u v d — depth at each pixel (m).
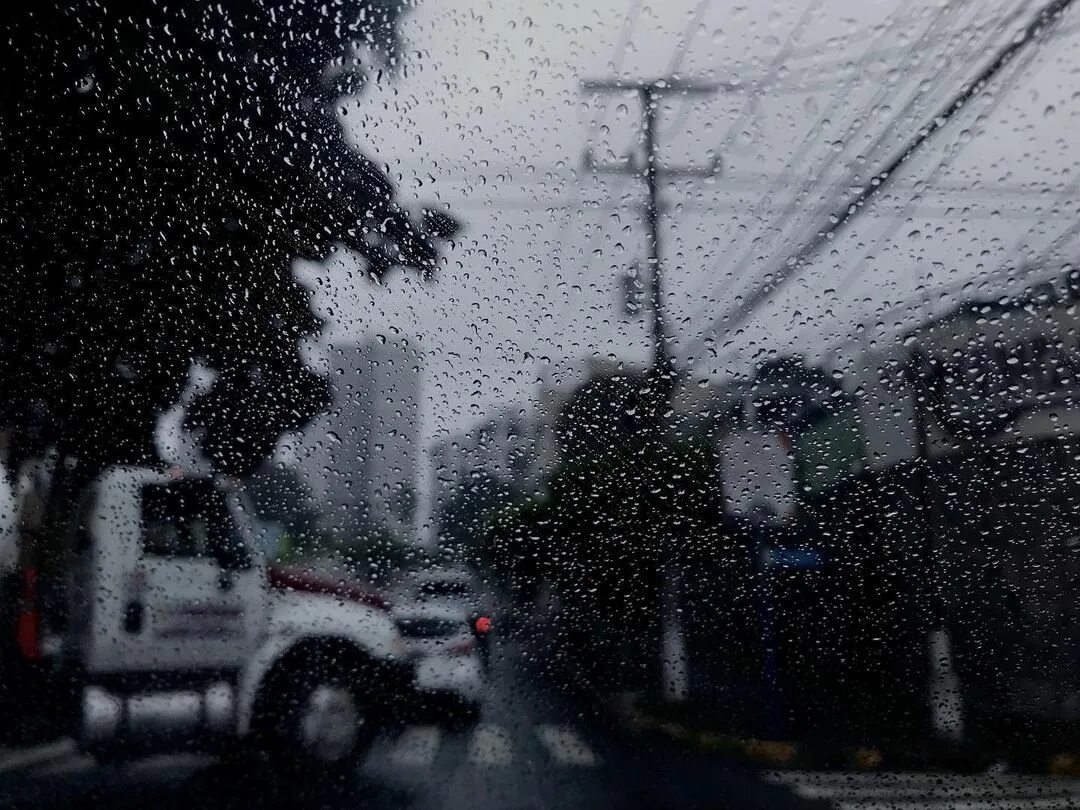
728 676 8.96
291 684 8.10
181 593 8.16
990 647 8.48
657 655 9.36
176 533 8.41
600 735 8.05
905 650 8.73
